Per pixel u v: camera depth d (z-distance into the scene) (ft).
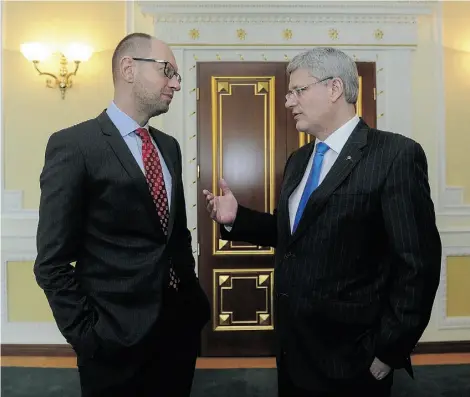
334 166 4.83
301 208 5.10
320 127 5.08
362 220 4.66
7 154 11.44
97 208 4.95
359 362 4.63
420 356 11.34
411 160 4.58
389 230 4.52
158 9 11.02
